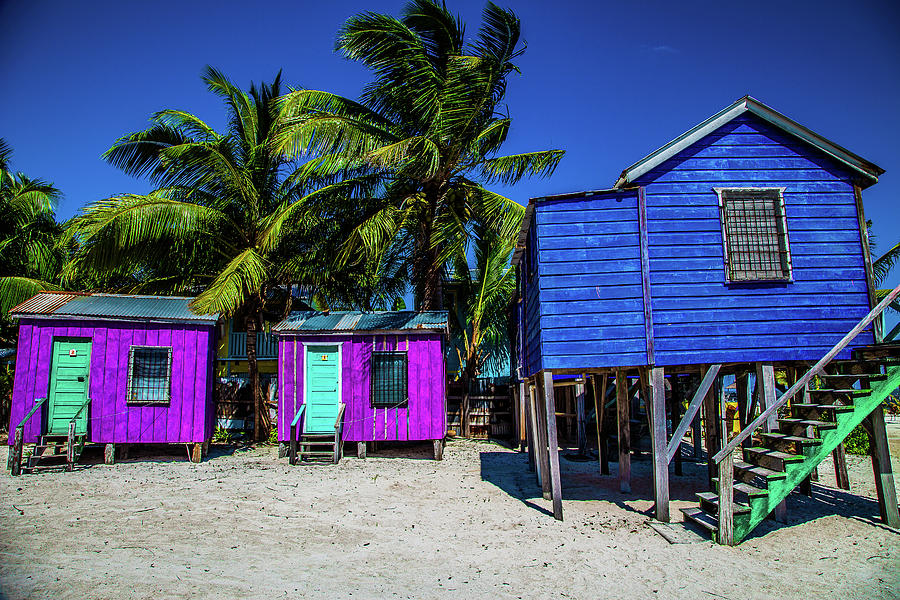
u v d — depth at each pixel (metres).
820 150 8.95
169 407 13.23
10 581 5.56
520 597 5.50
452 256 17.75
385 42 15.34
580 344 8.38
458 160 16.77
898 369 7.38
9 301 17.59
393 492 10.15
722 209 8.66
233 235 16.95
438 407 14.38
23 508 8.62
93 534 7.27
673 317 8.42
